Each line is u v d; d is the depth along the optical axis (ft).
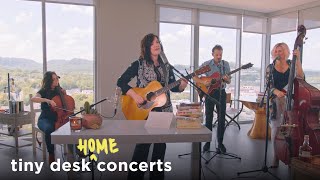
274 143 9.89
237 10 19.34
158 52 8.45
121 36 16.15
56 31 15.39
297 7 18.24
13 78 14.78
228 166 10.92
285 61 10.06
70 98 11.90
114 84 16.20
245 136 16.22
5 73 14.71
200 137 6.15
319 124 8.69
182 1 17.38
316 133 8.49
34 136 12.29
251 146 13.98
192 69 18.48
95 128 6.50
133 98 8.61
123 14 16.08
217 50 12.74
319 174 6.70
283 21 19.39
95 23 15.74
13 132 12.89
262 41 20.93
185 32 18.39
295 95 8.98
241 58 20.04
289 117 9.04
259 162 11.43
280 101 9.99
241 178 9.67
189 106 6.93
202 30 18.66
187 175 9.87
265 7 18.78
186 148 13.37
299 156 7.77
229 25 19.26
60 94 11.67
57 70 15.65
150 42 8.33
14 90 14.80
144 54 8.51
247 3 17.67
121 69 16.28
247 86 20.68
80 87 16.12
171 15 17.42
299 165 7.24
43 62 15.21
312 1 16.98
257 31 20.35
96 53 15.89
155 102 8.68
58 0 14.90
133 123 7.32
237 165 11.04
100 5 15.56
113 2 15.81
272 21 20.31
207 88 12.19
